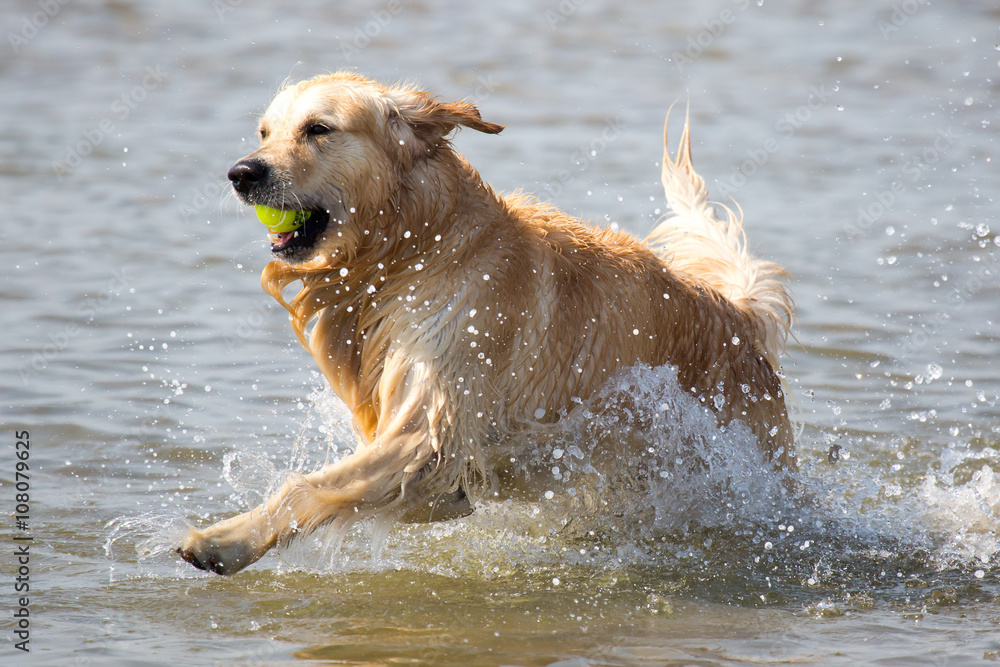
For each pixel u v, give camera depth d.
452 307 8.61
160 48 34.41
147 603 8.16
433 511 9.00
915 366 14.01
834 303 16.11
